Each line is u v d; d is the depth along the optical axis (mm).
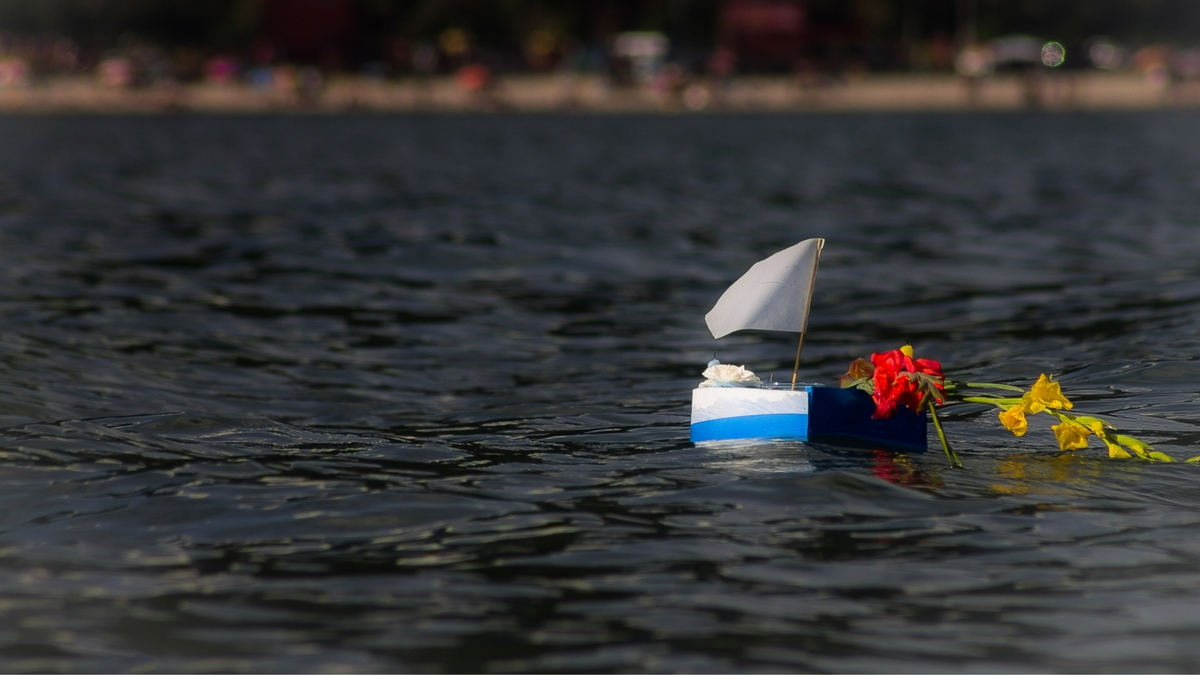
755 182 104188
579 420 27625
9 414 26578
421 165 122250
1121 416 27438
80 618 16562
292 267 53250
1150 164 122688
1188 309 40688
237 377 31984
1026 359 34156
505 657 15477
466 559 18641
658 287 49281
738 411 25188
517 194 90875
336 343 37125
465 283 49719
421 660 15391
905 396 24500
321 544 19281
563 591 17469
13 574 17984
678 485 22109
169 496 21469
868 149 147000
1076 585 17625
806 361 35031
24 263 52156
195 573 18094
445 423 27328
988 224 72188
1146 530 19781
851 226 71750
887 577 17938
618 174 111750
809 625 16391
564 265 55125
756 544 19188
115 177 106688
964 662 15383
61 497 21344
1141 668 15211
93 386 29938
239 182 103000
